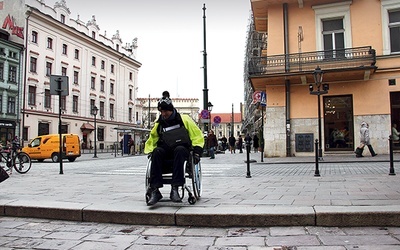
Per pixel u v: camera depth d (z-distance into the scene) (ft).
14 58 125.70
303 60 59.82
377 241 11.44
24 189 23.25
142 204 16.46
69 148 74.74
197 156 17.47
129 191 21.97
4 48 121.39
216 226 13.93
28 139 129.80
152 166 16.34
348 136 57.77
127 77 200.34
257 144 99.25
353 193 18.76
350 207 14.25
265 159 56.95
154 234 13.15
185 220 14.23
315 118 58.95
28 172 41.55
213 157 69.15
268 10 62.90
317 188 21.38
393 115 56.13
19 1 130.11
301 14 61.52
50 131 140.97
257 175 32.55
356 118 57.11
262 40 108.27
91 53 167.94
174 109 17.42
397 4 56.49
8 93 122.72
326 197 17.61
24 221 15.60
